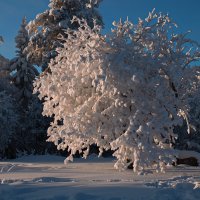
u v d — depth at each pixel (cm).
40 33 3469
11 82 4950
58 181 1249
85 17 3491
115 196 909
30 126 4381
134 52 1766
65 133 1762
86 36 1862
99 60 1670
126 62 1758
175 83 1895
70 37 1941
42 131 4331
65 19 3466
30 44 3516
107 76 1684
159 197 900
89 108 1803
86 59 1642
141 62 1772
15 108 4422
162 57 1808
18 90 4869
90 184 1112
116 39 1761
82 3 3562
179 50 1897
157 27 1883
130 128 1622
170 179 1328
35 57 3575
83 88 1823
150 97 1761
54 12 3459
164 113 1652
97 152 3688
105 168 1923
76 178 1375
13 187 1034
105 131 1748
